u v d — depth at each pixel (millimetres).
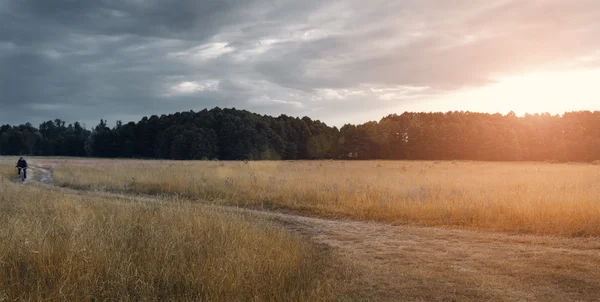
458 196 14008
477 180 21797
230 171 28141
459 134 98125
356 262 7547
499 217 11586
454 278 6641
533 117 114500
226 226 8375
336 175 25469
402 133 99625
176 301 5434
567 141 96500
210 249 6973
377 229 11195
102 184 22594
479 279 6605
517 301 5652
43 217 9039
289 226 11625
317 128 112312
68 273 5520
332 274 6727
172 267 6141
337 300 5613
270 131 90562
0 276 5445
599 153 90125
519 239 9750
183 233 7637
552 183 18359
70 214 9070
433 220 12148
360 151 98250
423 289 6125
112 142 104500
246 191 17938
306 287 5961
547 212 11227
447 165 46250
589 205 11258
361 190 16203
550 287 6227
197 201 17000
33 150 116750
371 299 5723
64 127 143250
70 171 30375
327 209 14102
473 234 10414
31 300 5031
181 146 81812
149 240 7102
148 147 102438
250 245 7422
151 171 27578
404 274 6840
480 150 95188
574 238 9766
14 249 6258
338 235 10359
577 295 5891
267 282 5965
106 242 6699
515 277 6723
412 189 15820
